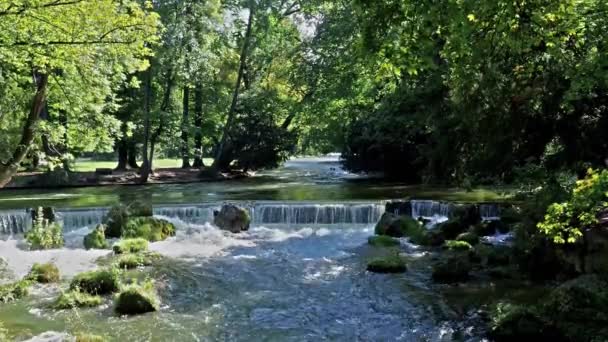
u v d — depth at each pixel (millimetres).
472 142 17734
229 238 19188
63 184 32844
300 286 13352
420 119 24016
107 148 20281
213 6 34188
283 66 40656
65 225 20859
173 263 15742
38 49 11750
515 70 14461
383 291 12773
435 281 13438
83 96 16250
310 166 52719
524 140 15938
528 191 16750
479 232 18234
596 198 6730
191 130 38375
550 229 7172
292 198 26047
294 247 17812
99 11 11992
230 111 38594
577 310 9188
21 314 11219
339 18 32281
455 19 6594
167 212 22000
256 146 39719
